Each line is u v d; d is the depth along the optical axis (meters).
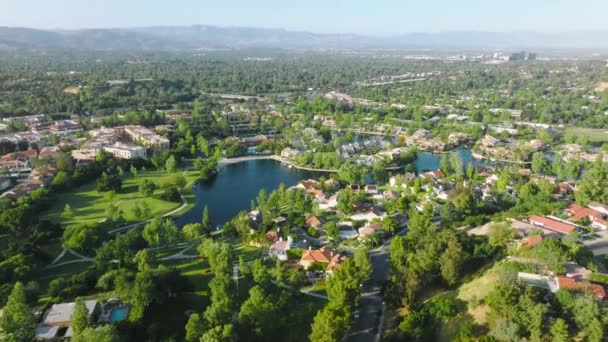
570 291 142.62
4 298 181.38
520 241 199.00
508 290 139.75
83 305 162.75
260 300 162.12
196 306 183.00
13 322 155.12
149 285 174.38
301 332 163.25
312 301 187.75
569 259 174.00
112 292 190.12
